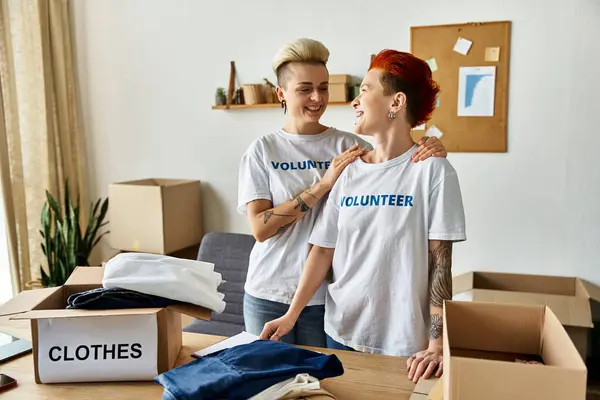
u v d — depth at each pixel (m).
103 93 4.14
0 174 3.67
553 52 3.10
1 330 1.79
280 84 2.05
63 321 1.39
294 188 2.00
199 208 3.89
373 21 3.39
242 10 3.68
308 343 1.97
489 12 3.18
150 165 4.09
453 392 0.99
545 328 1.22
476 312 1.27
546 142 3.18
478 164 3.31
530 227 3.27
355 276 1.69
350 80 3.47
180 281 1.43
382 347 1.68
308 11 3.52
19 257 3.86
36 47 3.86
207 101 3.86
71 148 4.18
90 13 4.08
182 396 1.15
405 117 1.64
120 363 1.40
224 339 1.67
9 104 3.73
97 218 3.99
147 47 3.97
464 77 3.26
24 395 1.35
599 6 3.00
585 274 3.20
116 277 1.43
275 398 1.19
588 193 3.14
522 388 0.95
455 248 3.41
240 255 3.15
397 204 1.61
